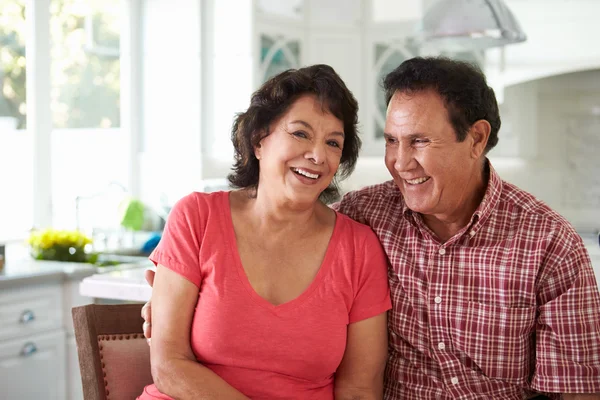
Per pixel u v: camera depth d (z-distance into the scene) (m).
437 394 1.69
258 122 1.63
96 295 2.35
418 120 1.58
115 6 4.41
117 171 4.44
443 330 1.67
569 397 1.62
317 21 4.56
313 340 1.61
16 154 3.93
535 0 4.16
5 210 3.88
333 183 1.81
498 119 1.70
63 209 4.17
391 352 1.76
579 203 4.64
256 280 1.64
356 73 4.64
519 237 1.64
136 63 4.46
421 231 1.69
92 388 1.72
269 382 1.61
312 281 1.65
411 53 4.55
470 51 4.36
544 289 1.63
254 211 1.69
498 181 1.71
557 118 4.62
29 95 3.98
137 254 3.99
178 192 4.38
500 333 1.64
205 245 1.65
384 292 1.70
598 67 4.03
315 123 1.60
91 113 4.31
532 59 4.20
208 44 4.24
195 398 1.56
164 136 4.40
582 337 1.60
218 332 1.59
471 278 1.66
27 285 3.12
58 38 4.11
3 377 3.03
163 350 1.60
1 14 3.82
